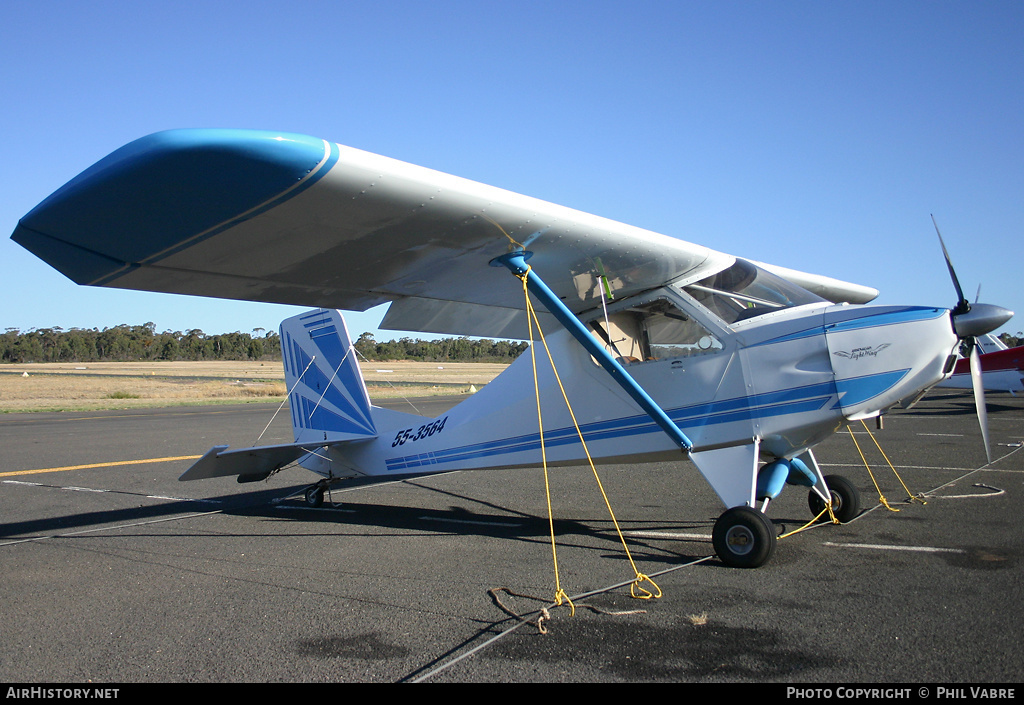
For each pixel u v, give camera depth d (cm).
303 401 665
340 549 453
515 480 741
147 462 945
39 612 331
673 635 278
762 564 376
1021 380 1428
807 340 409
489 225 352
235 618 317
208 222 314
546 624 296
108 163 271
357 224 333
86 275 360
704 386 440
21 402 2689
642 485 680
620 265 427
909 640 264
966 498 554
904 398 394
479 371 6022
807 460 480
